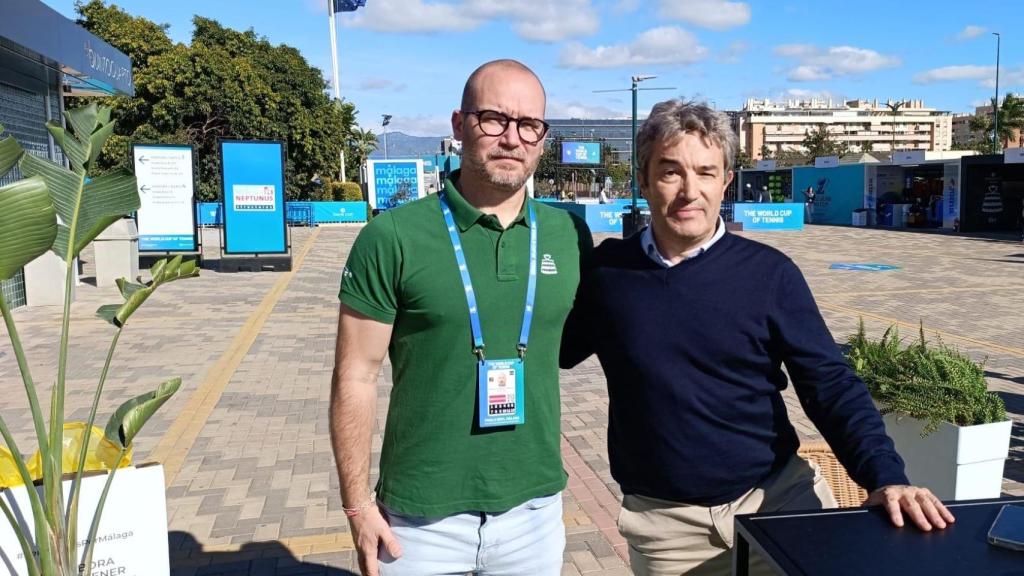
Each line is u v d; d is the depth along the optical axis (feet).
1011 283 45.24
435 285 6.60
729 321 6.86
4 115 32.45
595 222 92.63
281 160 48.80
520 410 6.84
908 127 481.46
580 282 7.56
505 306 6.79
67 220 8.09
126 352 25.61
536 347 7.00
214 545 12.20
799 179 115.96
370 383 6.84
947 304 37.70
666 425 7.07
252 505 13.69
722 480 7.11
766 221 93.97
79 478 7.88
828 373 6.89
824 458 10.84
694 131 6.70
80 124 8.39
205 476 14.99
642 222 56.59
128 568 8.49
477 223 6.75
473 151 6.68
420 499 6.81
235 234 48.49
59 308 33.65
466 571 7.06
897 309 36.29
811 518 5.81
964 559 5.10
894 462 6.29
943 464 10.99
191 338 28.07
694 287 6.92
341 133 118.01
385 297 6.66
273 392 20.95
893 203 99.50
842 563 5.07
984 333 30.48
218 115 102.78
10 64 32.35
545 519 7.27
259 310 34.32
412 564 6.89
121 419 8.08
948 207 91.45
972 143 253.24
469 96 6.75
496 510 6.91
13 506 8.07
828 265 55.52
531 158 6.79
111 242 40.60
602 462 15.88
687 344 6.93
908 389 11.22
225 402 19.98
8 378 22.11
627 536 7.74
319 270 50.19
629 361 7.14
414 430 6.84
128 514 8.45
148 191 49.11
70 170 8.43
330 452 16.31
